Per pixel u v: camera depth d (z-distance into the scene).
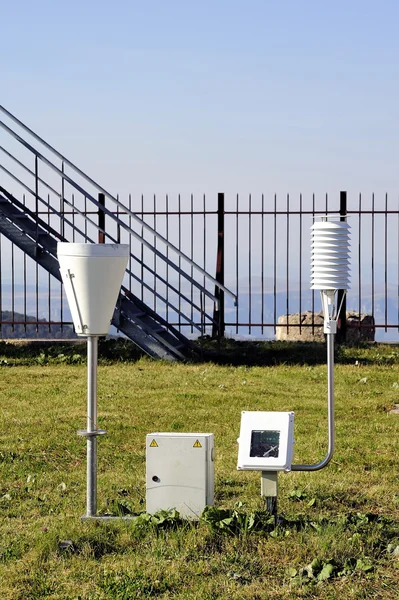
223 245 18.14
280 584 5.62
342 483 7.85
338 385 13.41
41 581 5.64
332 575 5.70
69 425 10.50
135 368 15.06
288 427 6.55
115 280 6.62
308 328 19.91
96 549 6.17
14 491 7.81
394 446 9.38
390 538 6.37
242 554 6.02
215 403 11.89
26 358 16.20
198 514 6.54
